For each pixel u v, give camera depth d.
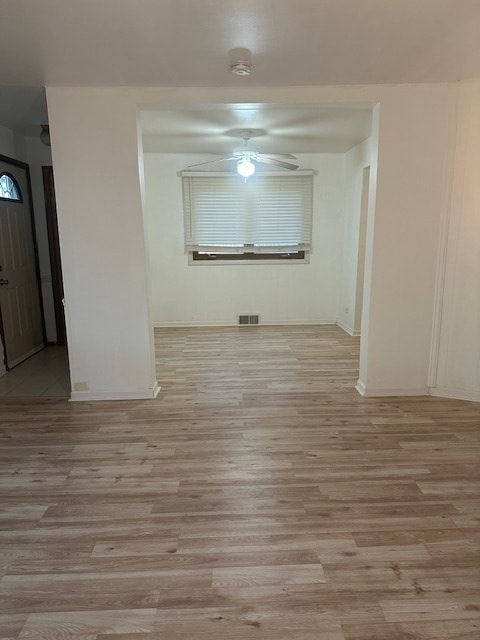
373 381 3.50
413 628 1.48
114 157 3.11
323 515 2.06
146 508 2.13
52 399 3.51
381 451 2.64
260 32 2.22
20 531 1.97
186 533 1.95
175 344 5.14
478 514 2.06
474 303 3.26
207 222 5.77
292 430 2.93
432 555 1.81
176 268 5.89
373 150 3.22
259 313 6.06
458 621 1.51
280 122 3.91
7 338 4.25
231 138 4.58
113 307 3.34
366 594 1.62
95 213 3.19
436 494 2.21
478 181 3.10
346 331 5.70
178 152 5.47
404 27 2.18
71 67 2.66
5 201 4.23
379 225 3.24
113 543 1.89
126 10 1.98
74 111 3.03
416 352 3.46
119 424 3.04
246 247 5.87
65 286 3.30
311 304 6.06
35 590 1.65
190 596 1.62
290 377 3.98
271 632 1.47
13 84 2.95
